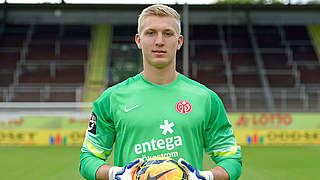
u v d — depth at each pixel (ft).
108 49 78.84
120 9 82.53
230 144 5.56
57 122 45.19
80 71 72.49
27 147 41.45
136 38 5.55
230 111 56.49
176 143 5.16
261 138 44.57
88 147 5.51
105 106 5.54
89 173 5.26
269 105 58.54
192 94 5.48
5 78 69.51
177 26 5.19
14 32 82.28
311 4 80.38
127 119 5.27
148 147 5.13
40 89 61.87
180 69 72.69
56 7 80.64
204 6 80.38
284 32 84.89
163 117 5.22
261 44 81.51
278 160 30.89
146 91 5.42
